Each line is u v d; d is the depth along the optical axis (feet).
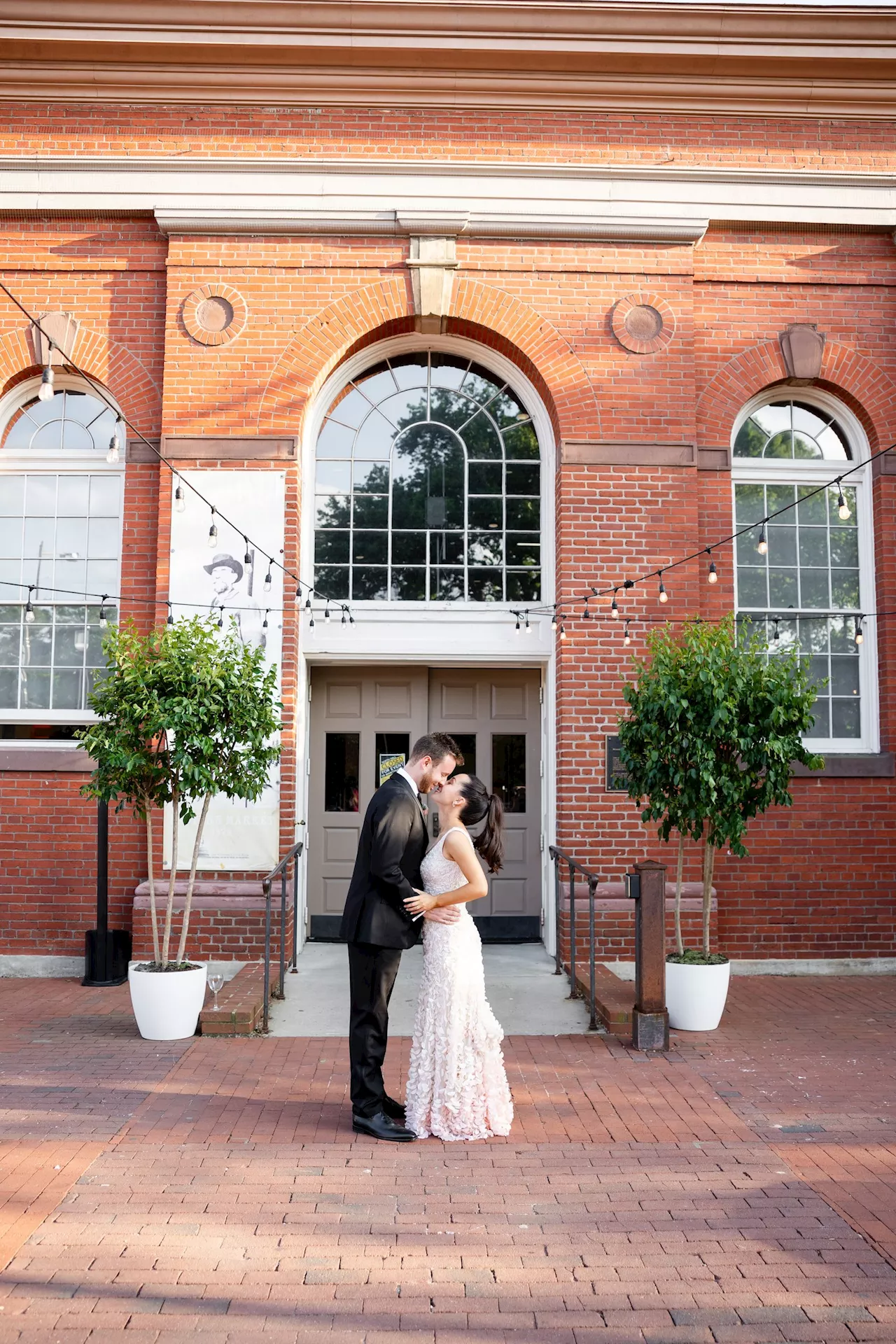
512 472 31.91
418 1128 16.58
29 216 30.37
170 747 24.76
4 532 30.91
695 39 29.58
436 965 16.90
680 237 30.40
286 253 29.99
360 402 31.99
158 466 30.09
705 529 30.66
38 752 29.25
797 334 31.17
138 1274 12.11
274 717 23.32
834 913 29.91
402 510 31.71
